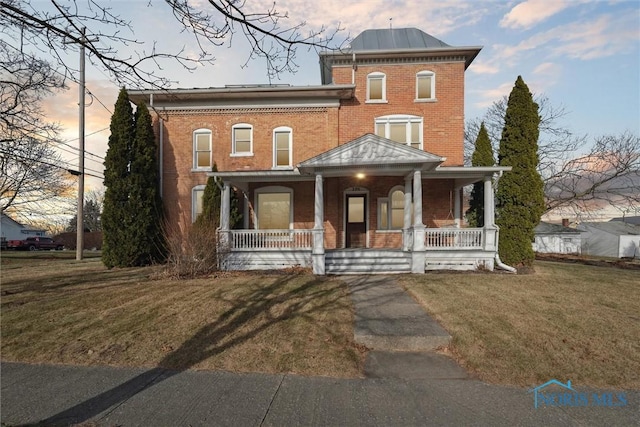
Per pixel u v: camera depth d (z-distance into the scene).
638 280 9.56
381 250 12.45
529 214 11.84
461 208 14.12
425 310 6.42
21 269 12.65
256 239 12.08
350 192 14.23
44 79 5.49
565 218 33.12
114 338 5.21
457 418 3.18
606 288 8.37
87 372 4.21
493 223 11.60
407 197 12.19
